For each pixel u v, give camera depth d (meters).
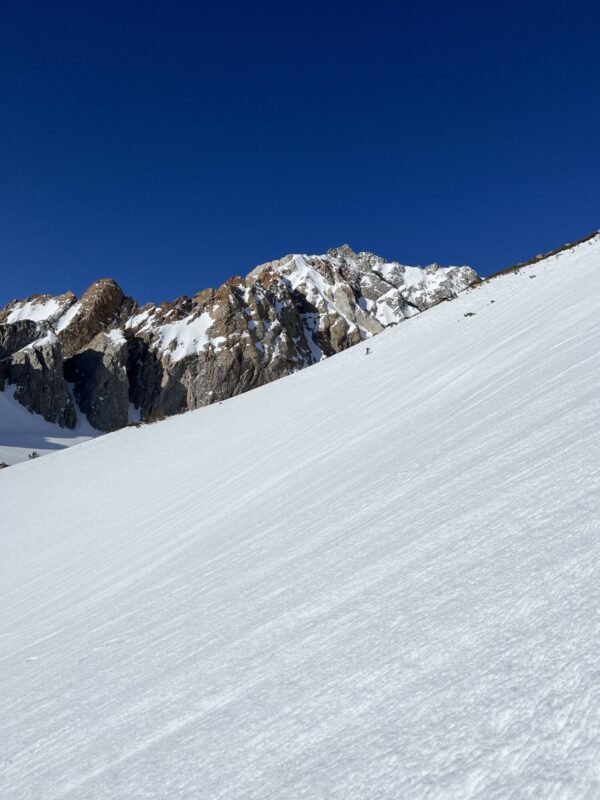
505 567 2.52
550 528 2.69
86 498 20.11
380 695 2.00
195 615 4.24
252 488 11.08
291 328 197.25
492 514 3.28
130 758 2.39
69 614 6.89
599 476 3.01
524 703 1.61
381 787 1.54
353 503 5.61
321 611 3.11
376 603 2.84
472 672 1.87
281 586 3.93
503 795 1.34
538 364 8.48
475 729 1.60
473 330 21.12
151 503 15.13
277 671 2.60
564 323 11.47
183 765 2.13
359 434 11.77
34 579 10.91
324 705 2.10
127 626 4.91
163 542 9.44
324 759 1.78
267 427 22.58
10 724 3.53
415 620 2.44
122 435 34.31
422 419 9.66
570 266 24.95
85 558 11.10
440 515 3.79
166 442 28.28
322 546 4.54
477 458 4.83
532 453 4.10
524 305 19.98
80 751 2.69
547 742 1.44
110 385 161.38
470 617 2.23
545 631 1.90
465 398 9.42
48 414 146.62
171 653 3.58
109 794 2.15
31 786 2.53
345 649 2.49
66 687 3.85
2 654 6.11
